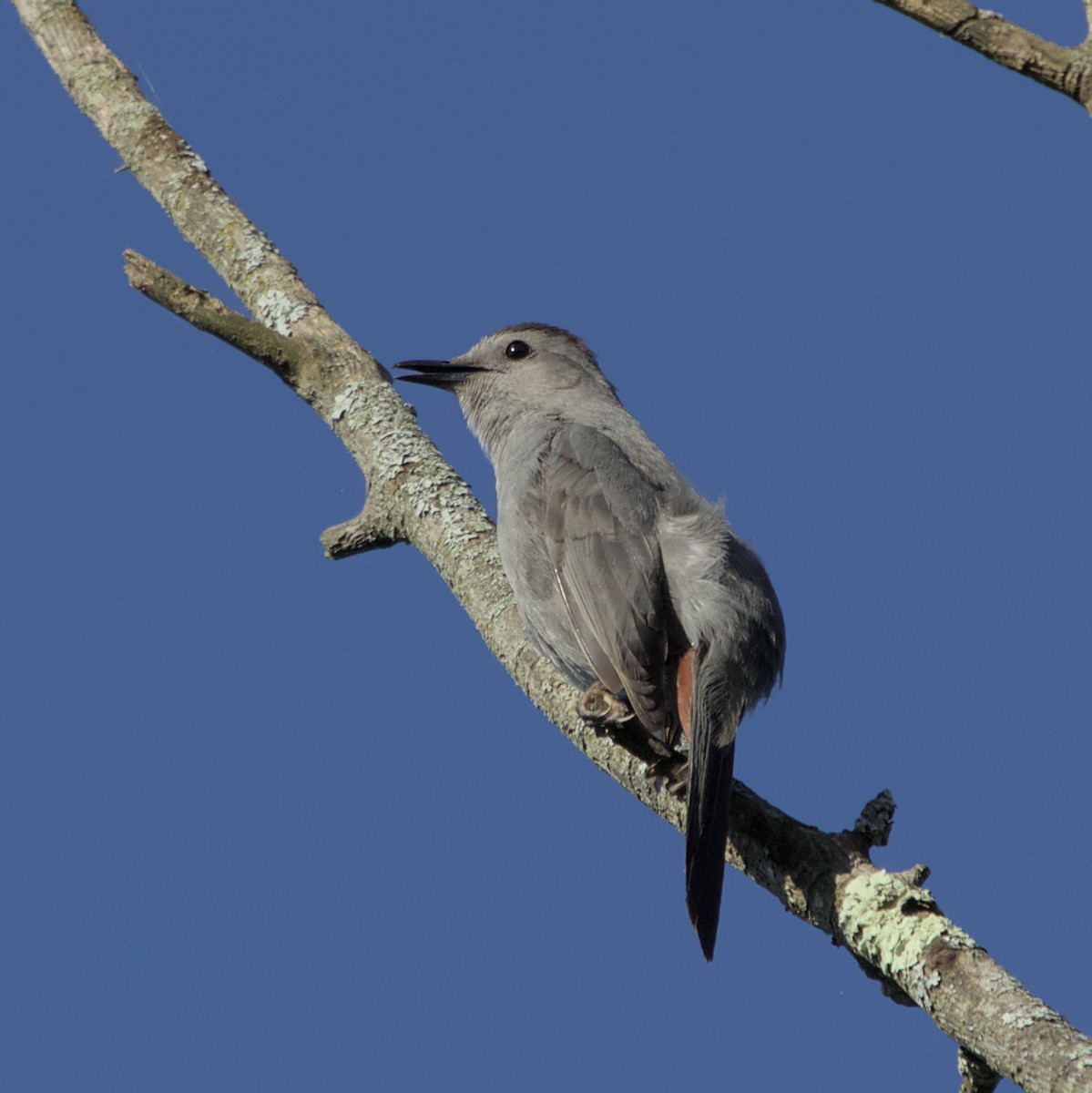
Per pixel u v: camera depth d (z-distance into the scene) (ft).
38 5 45.32
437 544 38.42
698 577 35.24
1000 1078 24.67
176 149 43.91
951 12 30.42
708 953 28.45
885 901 26.58
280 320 41.45
